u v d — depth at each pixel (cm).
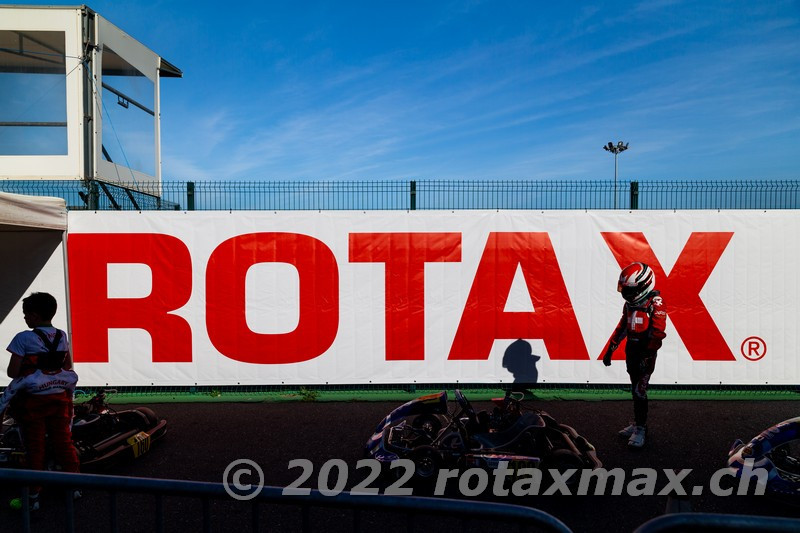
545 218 711
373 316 715
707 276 698
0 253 679
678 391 714
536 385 731
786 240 693
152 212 704
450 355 714
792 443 492
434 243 712
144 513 395
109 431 489
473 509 195
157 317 706
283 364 714
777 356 696
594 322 709
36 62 774
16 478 218
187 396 708
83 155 770
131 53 916
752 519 179
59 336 404
